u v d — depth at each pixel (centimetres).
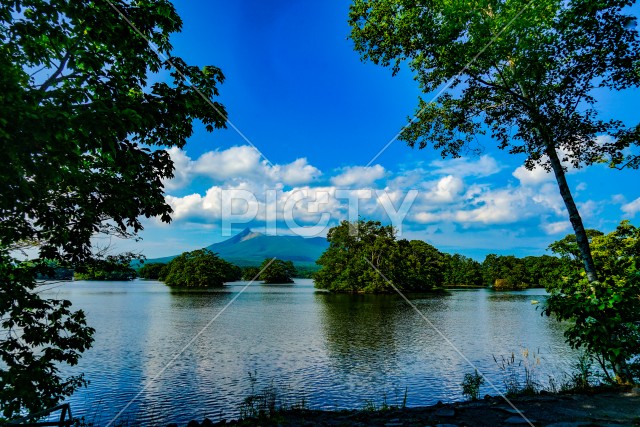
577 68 820
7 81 379
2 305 622
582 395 621
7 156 384
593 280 735
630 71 802
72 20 514
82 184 532
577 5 756
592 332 663
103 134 414
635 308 626
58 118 381
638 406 549
